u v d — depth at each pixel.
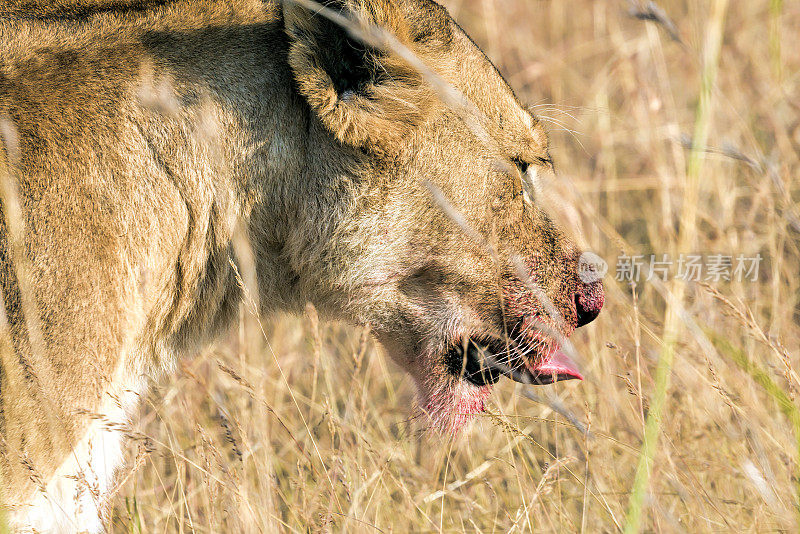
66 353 6.31
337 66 6.95
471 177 7.27
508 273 7.53
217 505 8.10
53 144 6.43
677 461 7.75
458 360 7.67
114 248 6.51
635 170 12.94
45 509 6.35
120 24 6.89
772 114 11.66
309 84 6.73
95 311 6.41
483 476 8.44
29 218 6.29
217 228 7.03
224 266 7.13
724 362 8.32
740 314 7.54
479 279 7.44
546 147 7.84
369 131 6.89
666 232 10.73
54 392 6.27
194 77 6.88
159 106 6.75
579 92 14.19
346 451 7.72
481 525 8.20
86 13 6.90
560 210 7.88
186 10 7.00
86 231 6.42
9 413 6.15
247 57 6.96
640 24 14.96
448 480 8.95
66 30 6.81
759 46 13.76
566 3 16.11
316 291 7.36
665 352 7.12
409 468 8.57
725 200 10.77
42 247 6.29
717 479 8.08
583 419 8.63
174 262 6.94
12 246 6.22
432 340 7.52
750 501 7.73
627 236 11.93
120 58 6.78
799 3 14.47
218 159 6.91
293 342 10.36
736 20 14.12
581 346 9.34
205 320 7.28
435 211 7.21
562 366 7.99
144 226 6.68
